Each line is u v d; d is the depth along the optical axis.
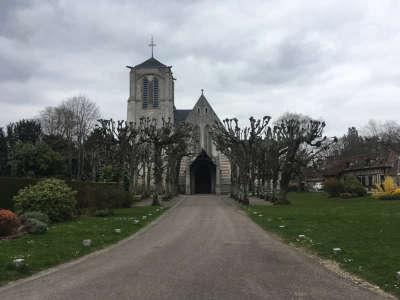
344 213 30.59
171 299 8.97
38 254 14.27
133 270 12.08
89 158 75.62
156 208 39.81
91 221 26.56
